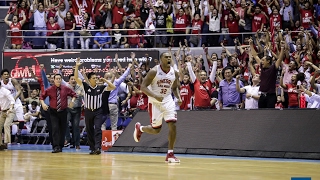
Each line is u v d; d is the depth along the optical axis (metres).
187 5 19.16
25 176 5.76
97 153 10.95
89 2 20.03
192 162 8.46
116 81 13.55
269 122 10.12
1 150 13.06
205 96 12.41
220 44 18.36
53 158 9.55
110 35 19.22
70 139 14.93
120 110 15.62
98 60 18.22
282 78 12.72
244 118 10.50
